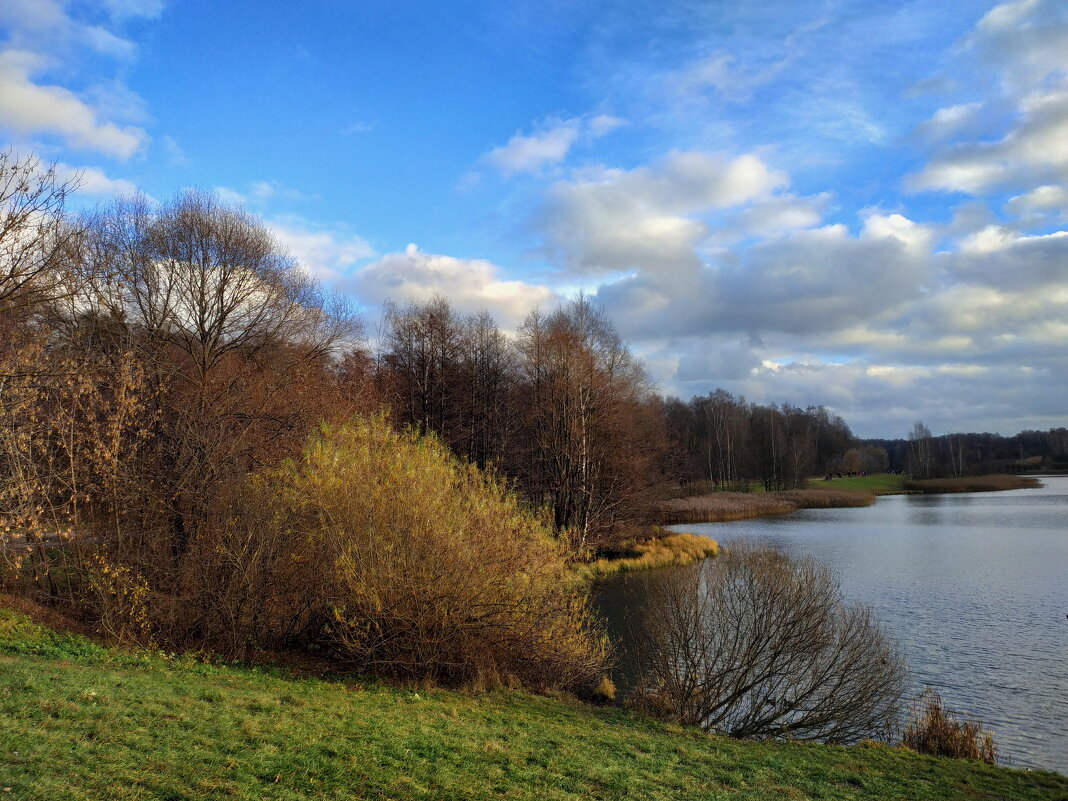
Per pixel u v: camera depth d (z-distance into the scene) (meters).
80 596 14.66
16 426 12.77
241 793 5.49
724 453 93.81
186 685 9.05
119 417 13.85
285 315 25.23
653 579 28.08
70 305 15.19
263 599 12.75
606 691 14.35
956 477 106.75
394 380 39.69
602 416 35.47
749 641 13.05
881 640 13.48
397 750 7.44
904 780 9.66
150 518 13.99
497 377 45.66
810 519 56.06
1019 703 14.81
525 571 13.30
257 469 15.98
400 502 12.71
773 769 9.45
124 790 5.12
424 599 12.27
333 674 12.20
